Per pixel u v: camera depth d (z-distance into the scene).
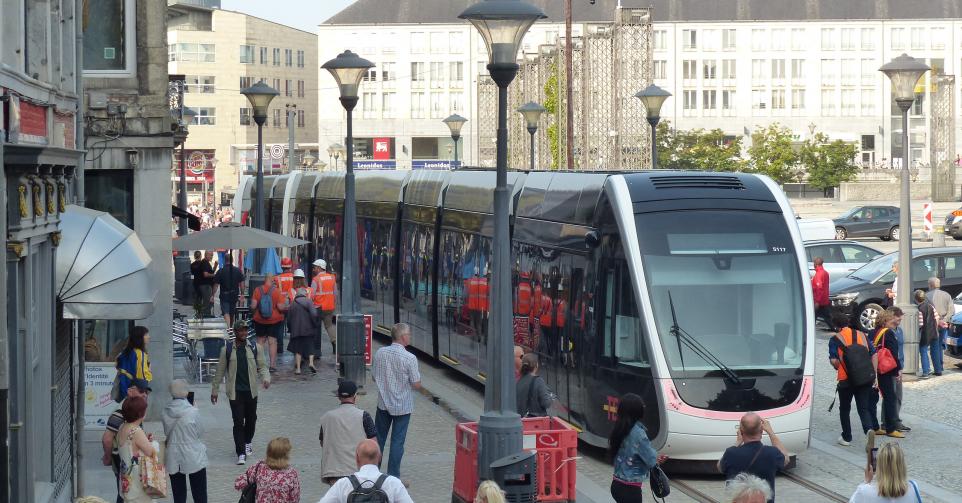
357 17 124.75
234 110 137.75
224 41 137.00
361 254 33.75
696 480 16.66
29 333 13.03
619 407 12.05
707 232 17.28
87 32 20.52
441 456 17.95
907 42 120.25
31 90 13.89
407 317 29.67
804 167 99.00
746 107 120.62
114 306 14.73
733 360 16.72
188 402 14.20
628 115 47.75
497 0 13.49
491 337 13.70
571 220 19.11
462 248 25.39
